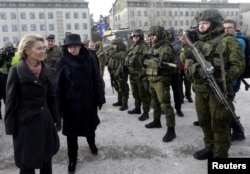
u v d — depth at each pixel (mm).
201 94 3080
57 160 3578
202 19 2844
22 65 2254
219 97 2758
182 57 3830
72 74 3053
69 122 3127
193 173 3092
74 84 3057
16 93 2264
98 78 3289
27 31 50000
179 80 5293
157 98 4477
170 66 3746
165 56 3836
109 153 3725
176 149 3770
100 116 5551
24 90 2264
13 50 5598
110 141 4156
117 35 17188
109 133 4508
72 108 3094
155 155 3607
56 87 3014
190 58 3035
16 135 2320
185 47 3803
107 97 7422
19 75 2229
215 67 2818
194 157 3488
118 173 3164
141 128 4688
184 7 57094
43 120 2350
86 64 3143
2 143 4254
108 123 5055
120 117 5430
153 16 50219
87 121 3174
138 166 3316
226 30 3605
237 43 2840
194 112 5602
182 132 4426
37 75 2322
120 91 6105
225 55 2844
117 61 5926
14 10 48906
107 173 3172
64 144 4137
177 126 4734
